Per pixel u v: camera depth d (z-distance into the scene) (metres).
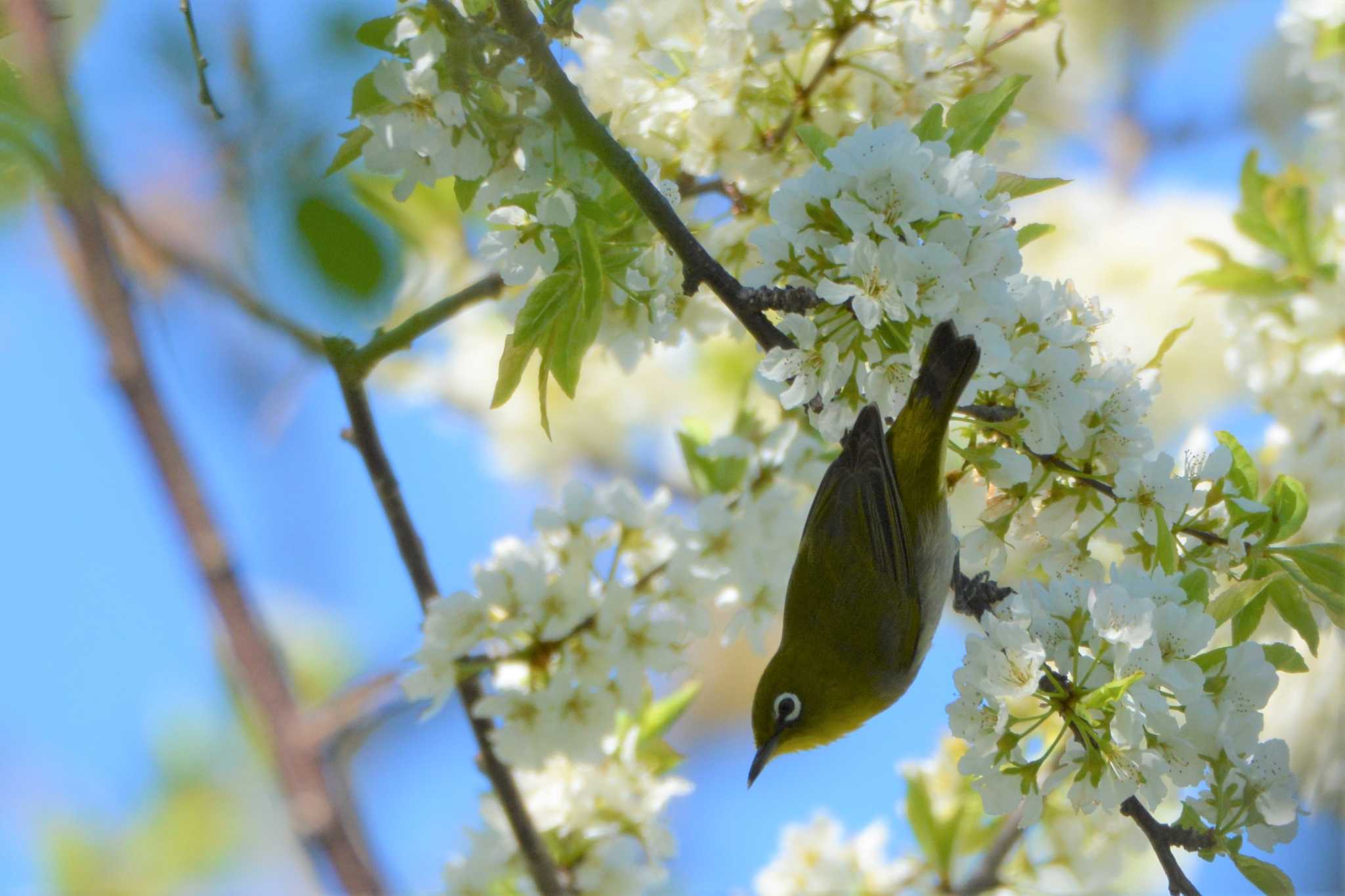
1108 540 8.29
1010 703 8.71
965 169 7.66
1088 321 8.82
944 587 10.93
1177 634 7.00
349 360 8.16
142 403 8.40
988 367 8.02
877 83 9.68
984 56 9.87
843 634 11.09
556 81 7.36
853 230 7.44
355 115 7.35
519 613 9.14
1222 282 11.57
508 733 9.12
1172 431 16.00
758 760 11.39
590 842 10.03
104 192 4.43
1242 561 8.01
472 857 10.09
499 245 8.00
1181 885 6.79
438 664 8.95
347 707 9.06
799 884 12.68
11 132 4.34
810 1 9.24
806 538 11.05
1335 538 10.79
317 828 8.76
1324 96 13.05
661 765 10.61
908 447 10.40
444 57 7.17
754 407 11.37
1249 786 6.94
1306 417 11.25
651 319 8.63
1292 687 11.74
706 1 9.67
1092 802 6.82
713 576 9.69
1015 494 8.73
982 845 12.12
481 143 7.59
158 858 12.59
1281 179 11.87
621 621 9.26
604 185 8.10
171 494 8.70
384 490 8.84
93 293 7.35
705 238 9.92
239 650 8.95
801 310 7.64
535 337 7.63
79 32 4.75
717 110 9.60
